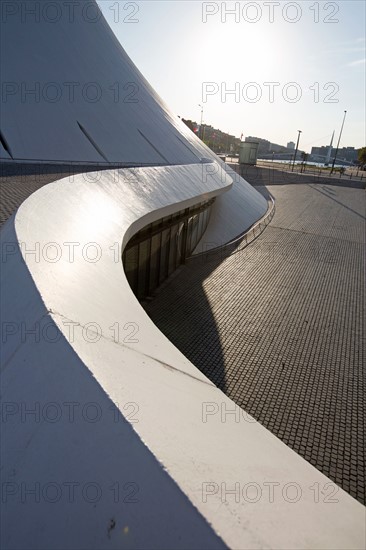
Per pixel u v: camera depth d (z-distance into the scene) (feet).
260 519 4.90
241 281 38.81
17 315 8.39
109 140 51.70
